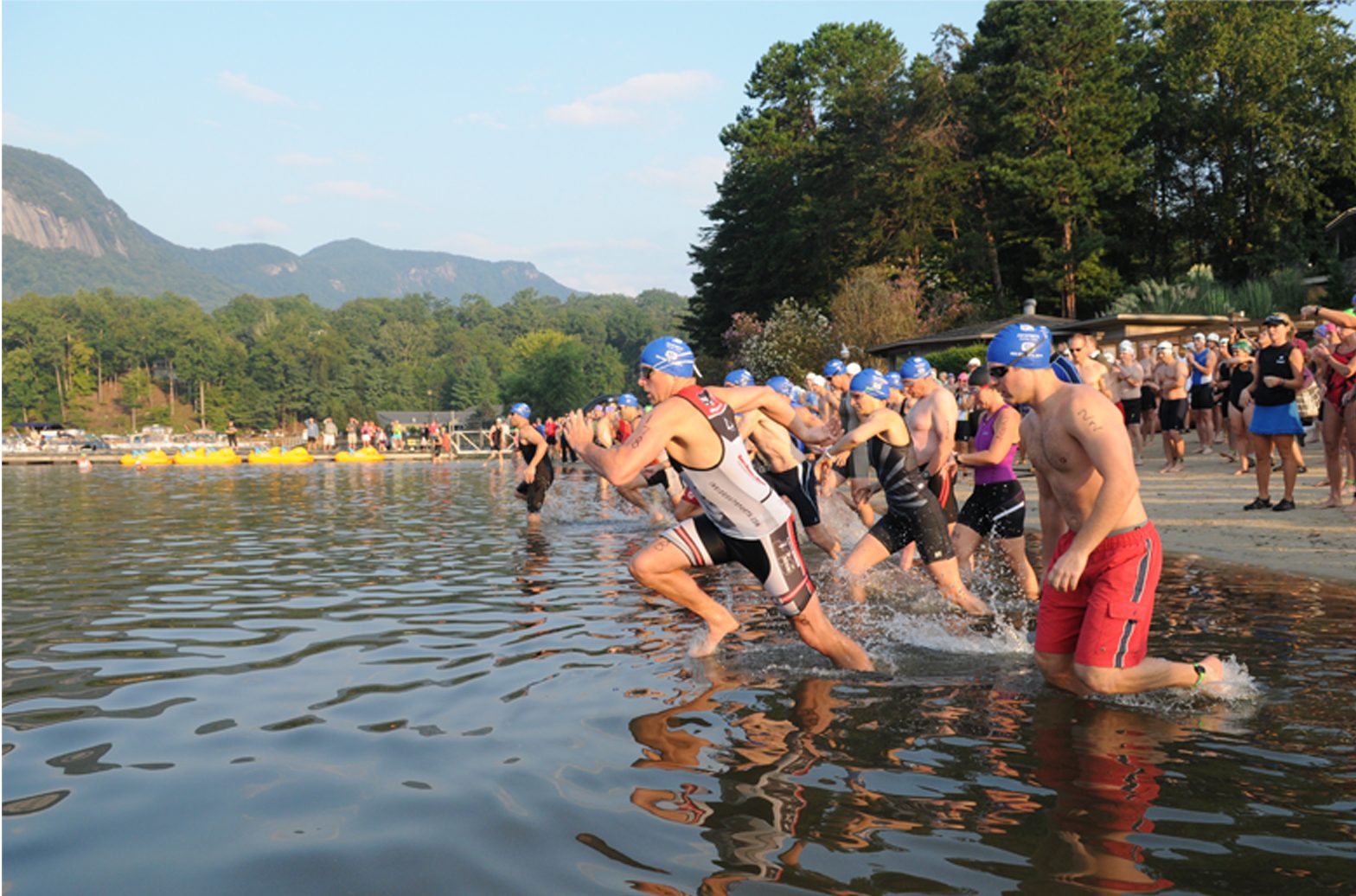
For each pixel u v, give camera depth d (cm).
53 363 16988
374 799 323
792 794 321
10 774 354
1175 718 400
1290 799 311
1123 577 422
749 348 4394
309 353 18188
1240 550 845
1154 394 1855
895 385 1105
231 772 352
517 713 420
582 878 262
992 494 702
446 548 1023
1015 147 4450
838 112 5025
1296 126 4297
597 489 1980
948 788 324
